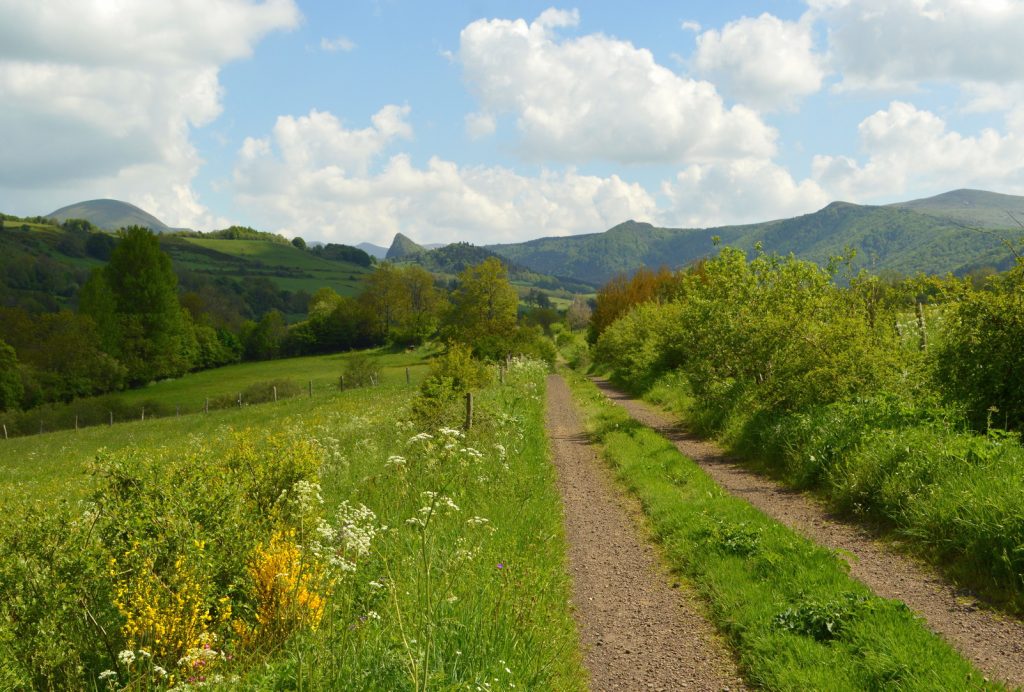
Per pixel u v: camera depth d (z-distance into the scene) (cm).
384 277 11444
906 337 1437
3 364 5528
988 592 617
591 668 532
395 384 4619
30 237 16075
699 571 726
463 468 1064
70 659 444
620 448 1494
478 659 458
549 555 769
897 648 488
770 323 1546
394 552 671
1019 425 916
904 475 845
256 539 586
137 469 600
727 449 1473
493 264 6862
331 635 451
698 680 508
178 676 436
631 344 3734
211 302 11719
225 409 4488
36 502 562
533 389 2794
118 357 6844
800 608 572
